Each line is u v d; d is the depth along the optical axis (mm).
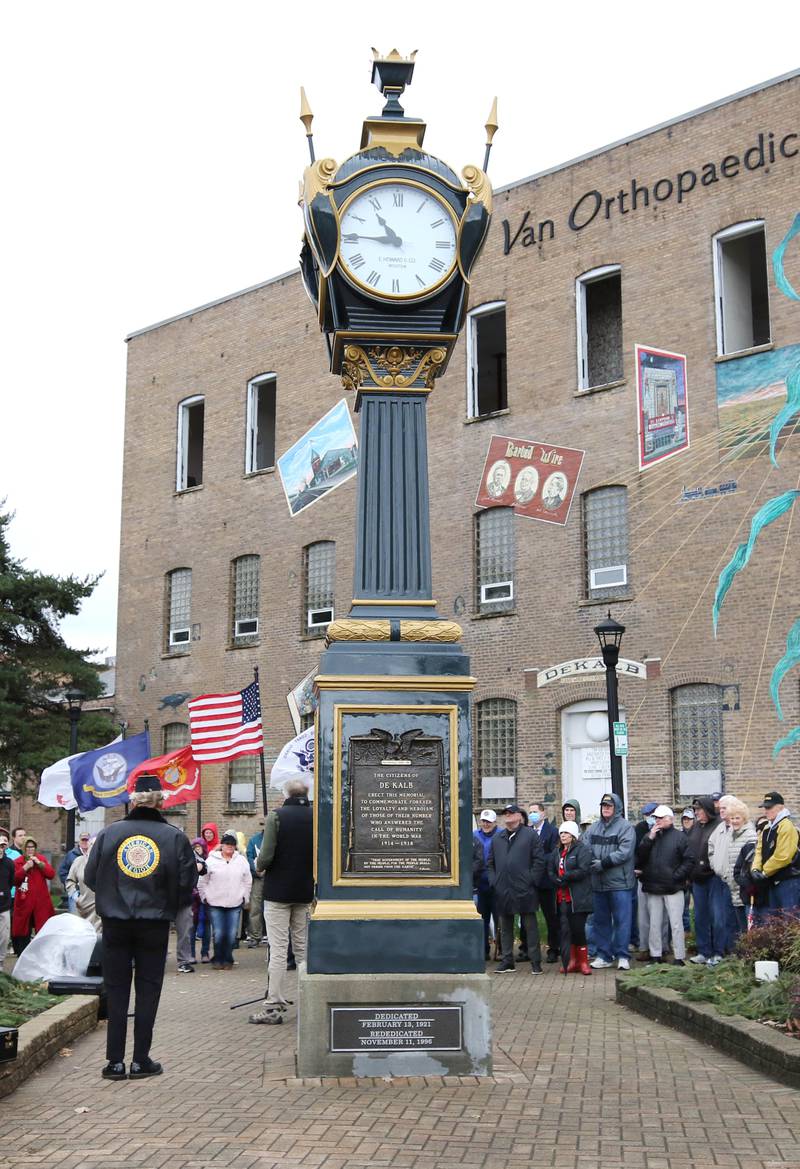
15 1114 6832
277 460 31328
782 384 22391
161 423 34625
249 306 32688
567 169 26172
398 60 9141
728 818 13492
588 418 25172
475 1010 7770
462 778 8094
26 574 34125
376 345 8773
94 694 34156
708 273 23703
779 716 21641
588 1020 10391
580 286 25859
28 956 11953
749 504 22531
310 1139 6145
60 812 35188
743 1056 8234
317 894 7914
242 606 31875
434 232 8805
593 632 24375
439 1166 5660
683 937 14188
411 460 8711
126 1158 5828
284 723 30203
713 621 22672
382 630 8258
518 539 25922
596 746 24344
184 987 13922
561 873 14562
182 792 21969
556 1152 5891
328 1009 7719
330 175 8742
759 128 23328
